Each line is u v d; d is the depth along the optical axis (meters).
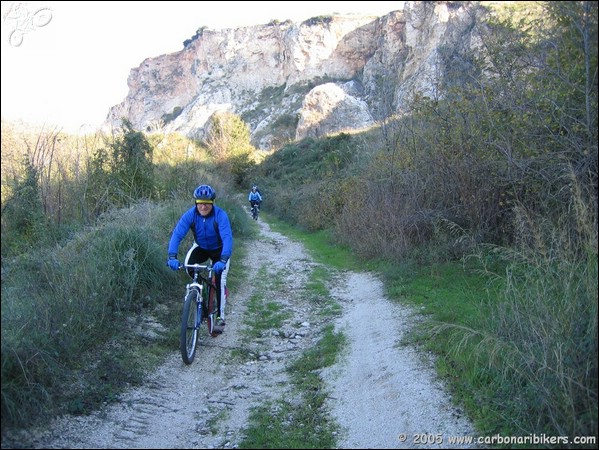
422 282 7.93
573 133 5.54
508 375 4.28
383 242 10.30
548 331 4.14
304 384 5.12
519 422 3.78
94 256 6.56
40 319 4.83
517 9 6.02
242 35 100.44
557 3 4.87
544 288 4.46
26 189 7.00
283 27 96.56
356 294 8.45
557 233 5.61
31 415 3.92
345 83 78.94
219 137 38.69
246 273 10.05
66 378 4.56
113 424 4.16
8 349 4.09
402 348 5.50
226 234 5.83
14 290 5.08
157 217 9.80
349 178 17.53
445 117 8.97
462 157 8.61
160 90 110.69
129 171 12.37
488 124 7.43
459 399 4.27
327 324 6.98
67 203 9.16
